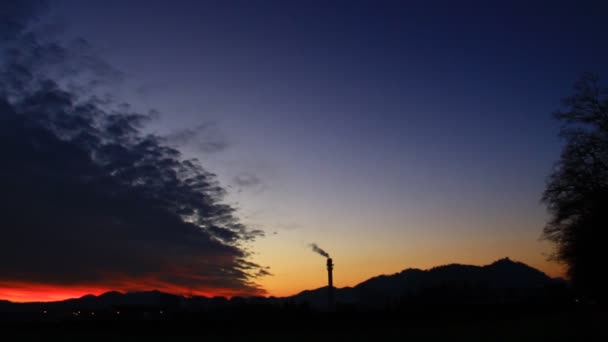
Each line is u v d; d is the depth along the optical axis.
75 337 34.72
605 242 35.81
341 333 35.94
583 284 42.50
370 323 43.47
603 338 27.22
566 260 40.28
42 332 36.53
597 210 35.22
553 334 30.23
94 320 45.25
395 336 33.31
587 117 35.56
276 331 37.62
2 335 35.00
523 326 36.75
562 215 37.09
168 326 40.94
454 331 35.00
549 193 37.53
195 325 41.78
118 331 37.56
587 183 35.53
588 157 35.59
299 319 46.47
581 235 36.97
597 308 46.19
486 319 45.53
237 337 34.50
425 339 31.08
